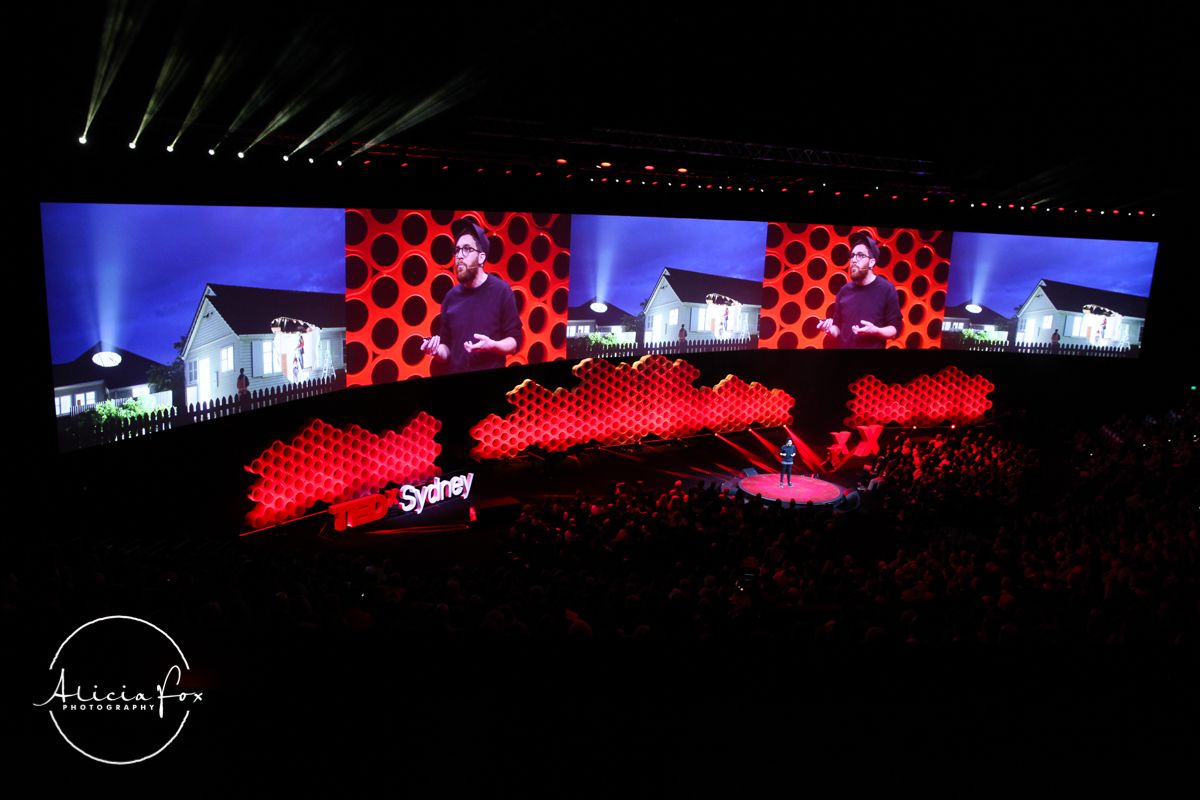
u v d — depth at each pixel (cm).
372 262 1641
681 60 1556
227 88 1262
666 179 1900
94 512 1122
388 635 438
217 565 1000
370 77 1398
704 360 2422
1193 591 942
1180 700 433
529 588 974
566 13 1391
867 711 430
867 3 1410
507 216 1889
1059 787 455
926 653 438
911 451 2041
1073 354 2583
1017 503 1725
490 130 1630
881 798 452
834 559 1434
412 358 1758
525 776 424
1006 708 429
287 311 1466
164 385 1224
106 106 1128
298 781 421
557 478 2064
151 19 1144
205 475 1359
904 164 2083
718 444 2425
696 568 1249
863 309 2445
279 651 430
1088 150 1978
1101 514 1404
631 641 438
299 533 1575
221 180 1278
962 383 2675
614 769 422
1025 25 1477
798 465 2264
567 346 2077
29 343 1004
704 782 450
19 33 994
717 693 432
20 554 867
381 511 1661
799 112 1770
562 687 429
